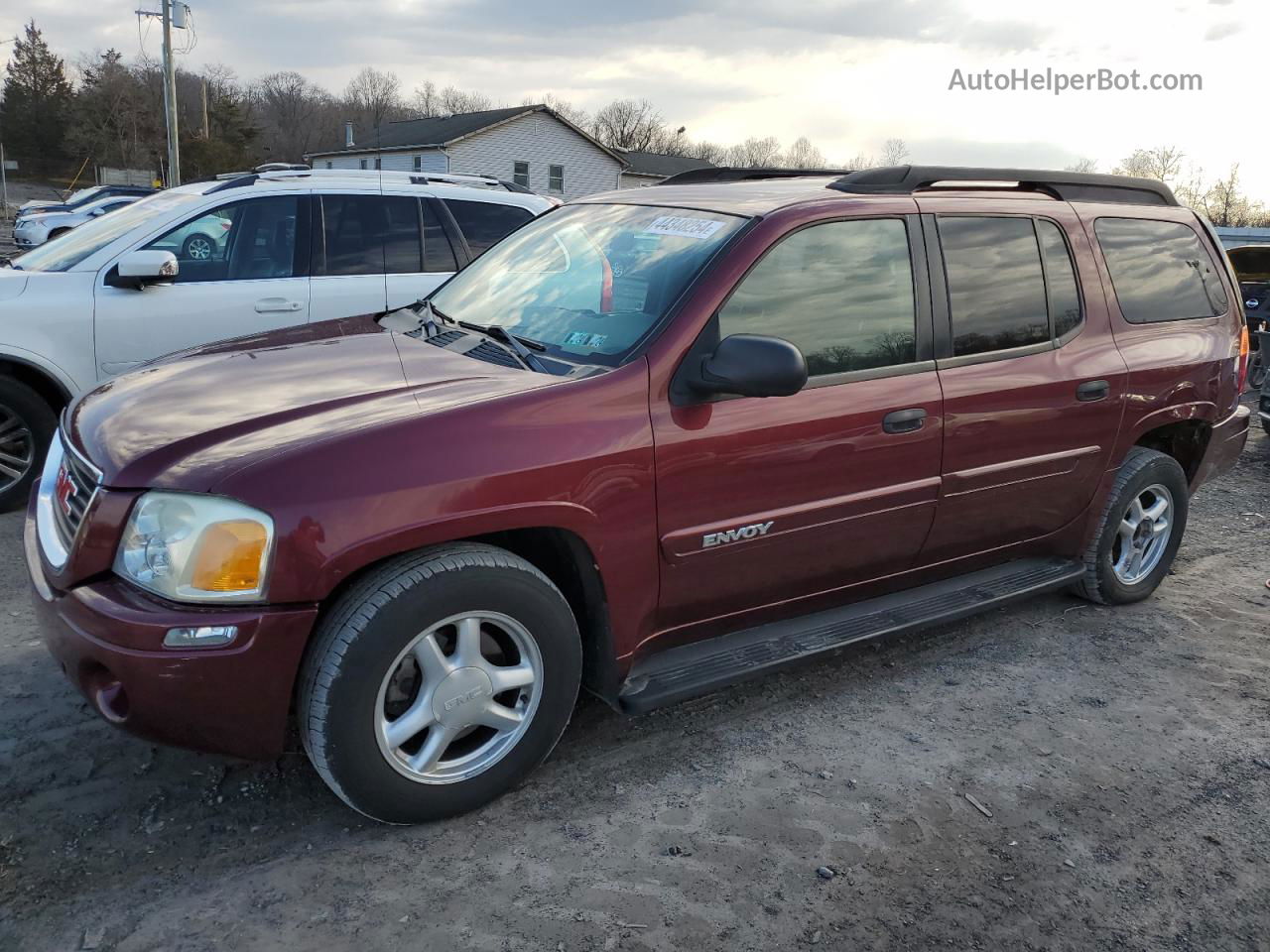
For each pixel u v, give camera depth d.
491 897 2.51
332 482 2.45
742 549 3.14
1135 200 4.50
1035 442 3.83
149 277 5.39
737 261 3.11
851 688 3.74
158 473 2.50
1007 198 3.90
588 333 3.14
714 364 2.86
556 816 2.86
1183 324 4.49
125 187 25.89
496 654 2.81
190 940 2.31
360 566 2.48
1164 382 4.29
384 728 2.60
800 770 3.16
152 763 3.01
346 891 2.51
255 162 65.88
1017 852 2.81
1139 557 4.60
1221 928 2.56
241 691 2.44
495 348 3.23
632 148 91.12
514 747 2.84
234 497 2.39
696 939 2.40
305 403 2.81
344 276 6.20
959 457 3.60
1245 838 2.94
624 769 3.12
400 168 45.62
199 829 2.72
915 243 3.54
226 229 5.89
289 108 101.94
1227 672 4.03
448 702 2.68
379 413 2.69
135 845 2.64
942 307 3.57
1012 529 3.96
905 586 3.79
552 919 2.44
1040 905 2.60
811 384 3.22
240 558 2.39
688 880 2.62
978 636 4.28
